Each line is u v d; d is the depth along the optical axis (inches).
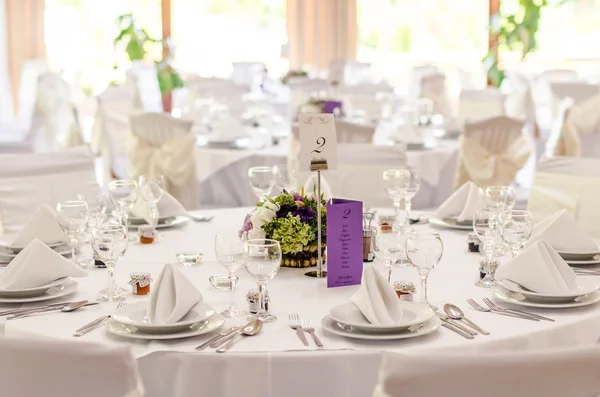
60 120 320.8
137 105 316.2
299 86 336.2
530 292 92.7
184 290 84.2
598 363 60.3
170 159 217.2
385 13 485.1
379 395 60.2
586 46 470.9
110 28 441.4
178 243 123.3
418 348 78.4
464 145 222.1
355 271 101.3
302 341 80.4
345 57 481.1
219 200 230.2
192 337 81.9
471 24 482.9
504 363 59.2
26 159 149.8
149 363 78.2
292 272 107.7
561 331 85.6
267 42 478.9
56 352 63.0
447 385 59.2
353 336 80.3
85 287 101.0
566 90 313.3
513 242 103.0
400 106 370.9
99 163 348.8
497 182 221.8
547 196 149.5
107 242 94.0
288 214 107.0
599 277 104.5
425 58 487.2
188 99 331.3
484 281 101.6
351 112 305.1
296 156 208.1
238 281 103.0
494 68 397.7
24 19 416.8
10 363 64.0
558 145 264.2
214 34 472.1
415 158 223.1
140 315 86.4
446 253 117.3
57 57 435.2
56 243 119.0
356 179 164.4
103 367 62.5
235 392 77.4
